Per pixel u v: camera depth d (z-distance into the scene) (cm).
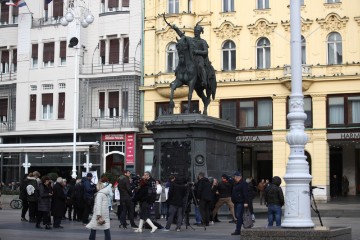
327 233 1313
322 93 4506
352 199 4591
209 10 4878
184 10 4884
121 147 4919
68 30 5109
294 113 1460
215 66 4831
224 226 2144
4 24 5453
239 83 4703
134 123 4894
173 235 1841
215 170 2411
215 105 4766
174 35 4900
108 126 4956
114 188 2647
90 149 4831
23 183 2548
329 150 4884
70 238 1775
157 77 4922
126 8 5097
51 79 5134
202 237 1767
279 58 4669
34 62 5250
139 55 5019
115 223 2370
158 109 4931
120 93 4981
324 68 4541
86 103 5038
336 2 4572
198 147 2341
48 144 4878
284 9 4694
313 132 4516
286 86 4553
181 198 1984
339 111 4488
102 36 5119
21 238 1769
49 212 2169
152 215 2208
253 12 4769
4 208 3669
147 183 1970
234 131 2602
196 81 2439
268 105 4659
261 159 5012
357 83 4444
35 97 5188
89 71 5100
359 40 4503
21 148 4950
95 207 1490
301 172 1421
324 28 4584
